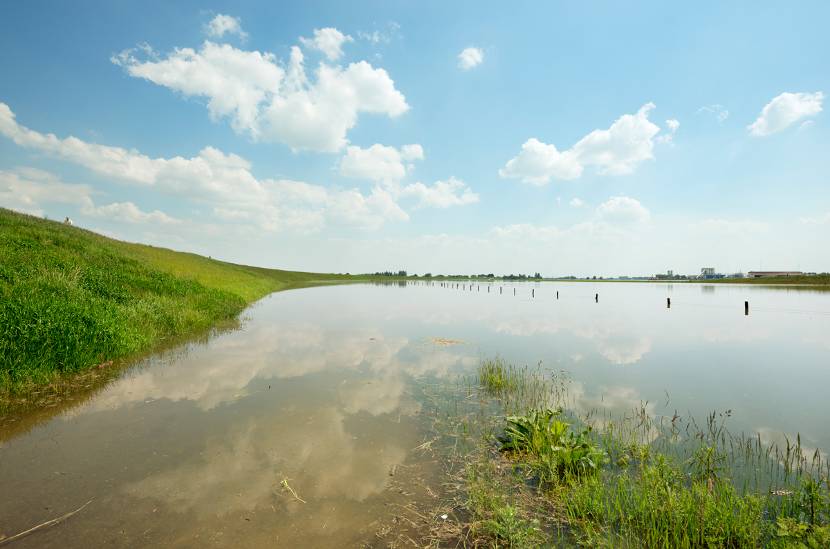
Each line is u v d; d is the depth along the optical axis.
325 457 5.94
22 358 8.91
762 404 8.80
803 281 102.62
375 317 24.34
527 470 5.60
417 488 5.12
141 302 15.97
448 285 89.81
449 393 9.33
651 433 7.10
